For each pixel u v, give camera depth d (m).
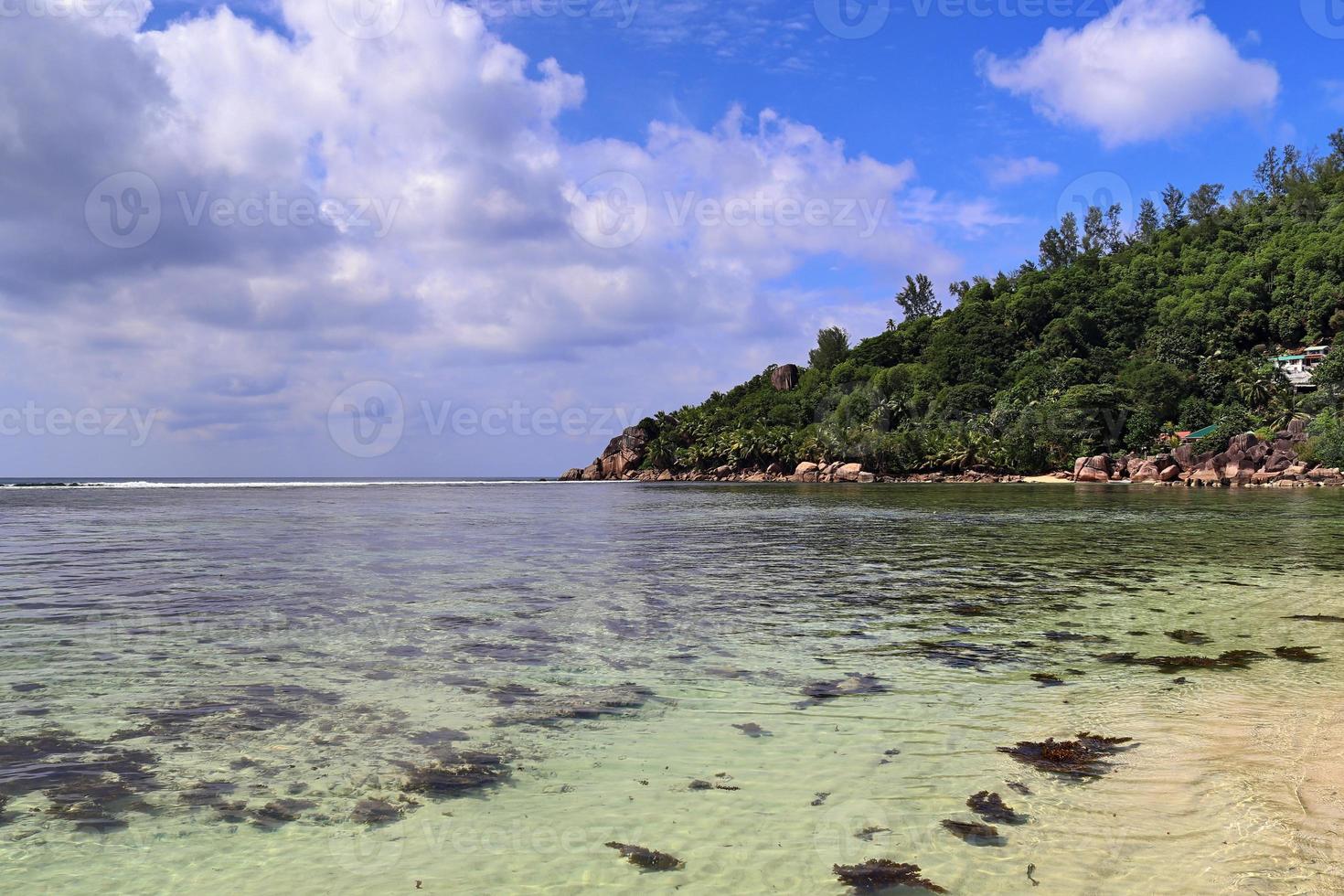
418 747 8.02
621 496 87.12
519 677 10.57
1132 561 23.25
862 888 5.36
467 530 35.84
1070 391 139.75
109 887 5.38
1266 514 45.78
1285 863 5.61
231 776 7.25
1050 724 8.69
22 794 6.83
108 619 14.30
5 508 54.09
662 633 13.34
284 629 13.49
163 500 68.25
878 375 176.38
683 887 5.38
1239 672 10.81
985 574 20.66
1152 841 5.97
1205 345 157.88
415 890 5.35
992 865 5.64
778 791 6.97
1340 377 128.38
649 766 7.54
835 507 57.06
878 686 10.20
